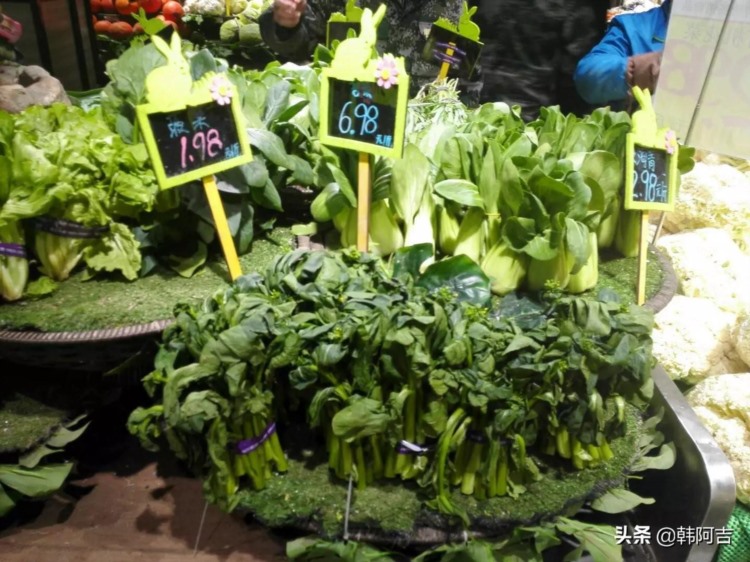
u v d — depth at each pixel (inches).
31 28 79.2
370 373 38.9
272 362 37.9
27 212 45.3
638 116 51.1
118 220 51.9
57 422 49.4
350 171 54.0
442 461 39.8
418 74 95.3
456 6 94.2
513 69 100.2
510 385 39.2
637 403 43.9
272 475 42.8
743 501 55.7
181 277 51.3
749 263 68.9
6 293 46.5
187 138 44.7
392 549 41.6
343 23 80.1
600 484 43.6
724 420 57.5
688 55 71.9
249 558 46.8
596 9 94.6
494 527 40.9
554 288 43.0
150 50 55.7
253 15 112.0
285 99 59.4
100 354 45.6
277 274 43.4
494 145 51.9
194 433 38.0
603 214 58.5
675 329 62.3
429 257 49.5
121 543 47.6
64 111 53.2
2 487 46.2
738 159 77.5
